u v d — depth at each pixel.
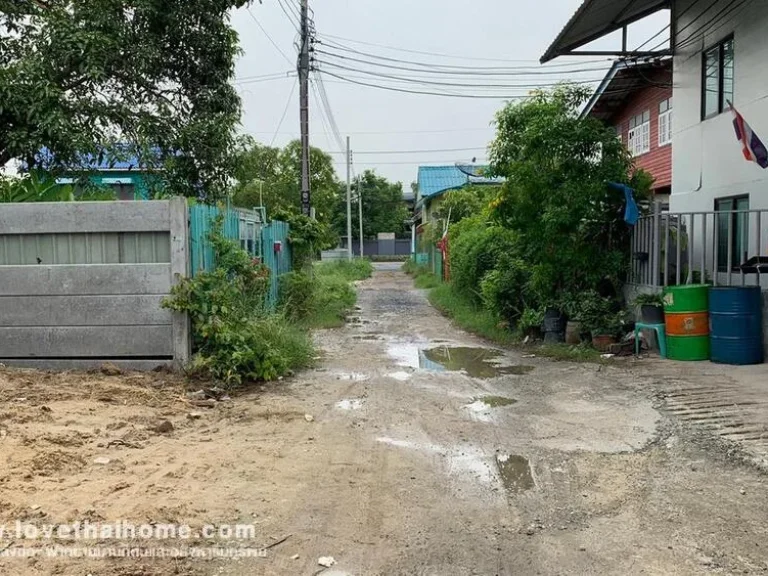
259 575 3.32
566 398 7.10
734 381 7.50
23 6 10.59
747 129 9.72
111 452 4.89
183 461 4.80
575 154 10.70
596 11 11.41
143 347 7.38
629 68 15.71
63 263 7.43
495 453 5.27
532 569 3.42
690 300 8.80
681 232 10.48
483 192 28.62
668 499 4.32
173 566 3.33
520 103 12.51
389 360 9.58
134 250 7.41
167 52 11.66
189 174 11.81
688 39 12.87
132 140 11.08
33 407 5.74
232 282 8.02
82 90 10.66
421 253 39.09
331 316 14.44
